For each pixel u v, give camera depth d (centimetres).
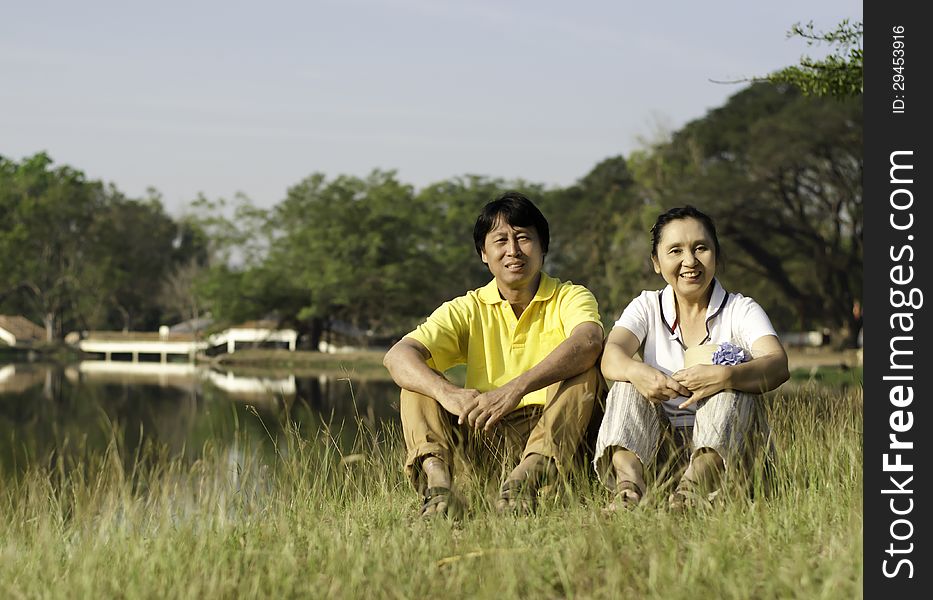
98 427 1802
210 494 409
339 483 445
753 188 3888
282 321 5547
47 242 7219
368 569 310
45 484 450
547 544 328
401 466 449
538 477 379
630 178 5297
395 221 5075
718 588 271
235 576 307
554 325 428
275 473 457
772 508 347
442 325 429
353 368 491
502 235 423
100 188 7569
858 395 484
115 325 8238
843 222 4144
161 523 373
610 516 342
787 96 4238
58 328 7419
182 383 3644
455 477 393
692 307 407
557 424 385
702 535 318
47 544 371
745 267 4384
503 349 431
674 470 383
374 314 5297
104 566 336
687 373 368
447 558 320
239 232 5256
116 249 7481
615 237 4478
